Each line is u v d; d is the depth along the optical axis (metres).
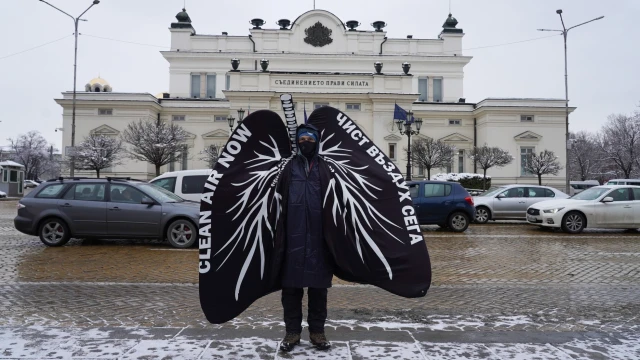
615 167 63.16
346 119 3.96
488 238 12.90
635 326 4.79
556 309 5.62
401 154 36.88
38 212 10.55
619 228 14.30
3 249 10.26
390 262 3.70
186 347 3.85
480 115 43.19
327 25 46.97
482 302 5.99
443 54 48.25
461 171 43.69
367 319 5.02
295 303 3.77
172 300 5.91
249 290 3.71
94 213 10.46
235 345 3.91
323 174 3.72
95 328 4.46
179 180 13.04
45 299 5.91
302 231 3.60
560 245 11.54
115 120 41.03
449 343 4.02
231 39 47.16
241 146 3.81
